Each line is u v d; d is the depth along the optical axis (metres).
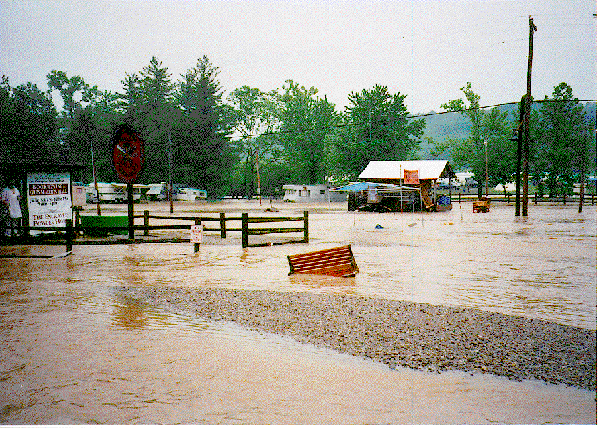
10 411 4.70
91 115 85.88
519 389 5.25
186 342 6.82
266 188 92.75
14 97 69.94
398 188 43.62
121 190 68.94
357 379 5.52
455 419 4.54
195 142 84.25
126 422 4.46
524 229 25.50
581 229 25.30
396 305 8.97
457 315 8.25
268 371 5.74
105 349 6.50
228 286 10.97
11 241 17.89
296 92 86.00
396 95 77.06
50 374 5.61
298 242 19.45
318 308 8.77
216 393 5.12
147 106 92.94
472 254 16.31
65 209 20.34
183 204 63.16
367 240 20.53
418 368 5.86
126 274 12.49
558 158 68.31
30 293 10.08
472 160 77.12
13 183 18.56
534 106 71.25
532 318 8.15
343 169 79.50
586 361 6.09
